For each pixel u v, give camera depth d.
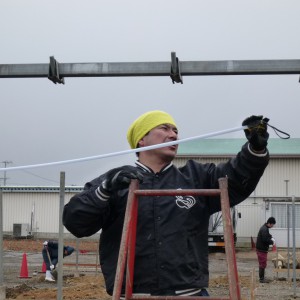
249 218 45.94
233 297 3.09
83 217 3.58
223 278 18.52
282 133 3.48
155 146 3.57
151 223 3.59
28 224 50.56
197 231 3.68
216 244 35.34
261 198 48.34
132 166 3.56
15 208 52.12
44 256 18.25
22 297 14.45
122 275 3.24
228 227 3.26
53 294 14.86
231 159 3.75
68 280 18.25
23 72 10.11
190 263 3.58
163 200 3.63
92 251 34.47
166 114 3.91
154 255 3.55
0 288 12.13
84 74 10.10
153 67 9.92
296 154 48.72
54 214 51.88
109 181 3.49
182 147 50.31
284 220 41.25
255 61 9.77
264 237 18.89
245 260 31.89
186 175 3.84
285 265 23.00
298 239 40.59
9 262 27.14
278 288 17.09
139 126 3.87
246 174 3.60
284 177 49.00
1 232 11.65
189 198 3.65
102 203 3.55
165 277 3.53
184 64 9.89
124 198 3.69
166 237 3.57
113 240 3.73
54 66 10.04
